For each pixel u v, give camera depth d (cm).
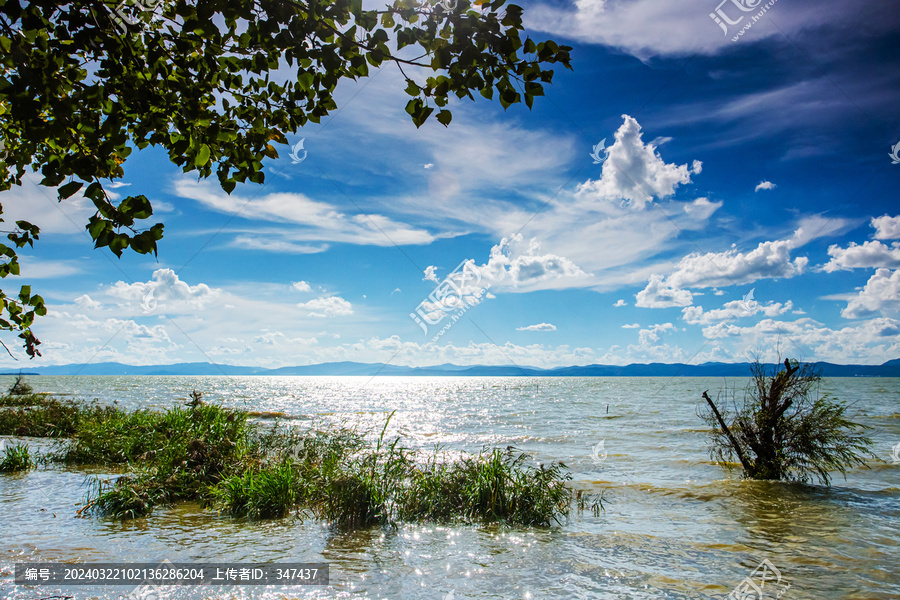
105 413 1752
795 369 1110
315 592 502
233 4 254
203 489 869
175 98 277
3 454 1180
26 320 324
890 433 2067
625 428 2480
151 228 231
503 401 5778
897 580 581
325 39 261
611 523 811
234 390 8006
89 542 627
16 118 220
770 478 1134
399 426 2589
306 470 930
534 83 264
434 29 256
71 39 234
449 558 615
